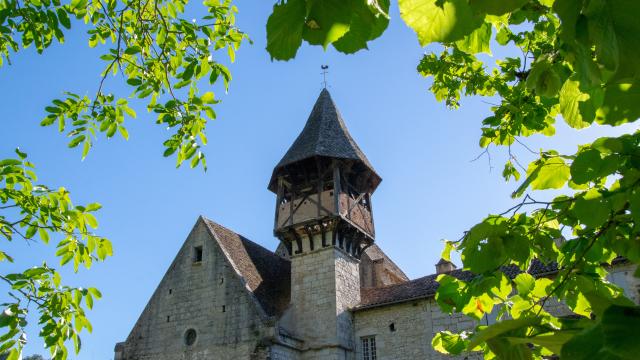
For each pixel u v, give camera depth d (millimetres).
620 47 1471
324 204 23609
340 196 23750
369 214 25891
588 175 2684
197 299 23062
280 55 1746
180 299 23531
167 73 7129
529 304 3838
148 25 7051
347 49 1866
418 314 21406
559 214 3475
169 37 7086
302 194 24531
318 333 21656
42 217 6230
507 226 3291
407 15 1815
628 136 2730
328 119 26672
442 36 1820
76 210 6297
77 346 5887
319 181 24234
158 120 7180
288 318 22266
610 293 3594
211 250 23938
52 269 5973
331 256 22859
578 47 1624
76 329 5957
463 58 7297
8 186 6199
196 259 24250
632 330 1424
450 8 1773
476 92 7395
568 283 3604
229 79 6848
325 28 1700
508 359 1946
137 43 7090
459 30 1805
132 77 7438
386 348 21453
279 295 24047
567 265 3666
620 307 1501
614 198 2828
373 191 26938
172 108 7035
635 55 1474
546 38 5785
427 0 1782
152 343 23172
